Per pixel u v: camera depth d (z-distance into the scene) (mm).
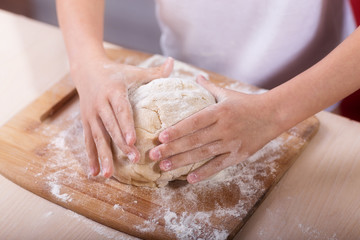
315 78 984
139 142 985
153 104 1018
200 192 1009
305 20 1354
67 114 1212
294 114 989
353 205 989
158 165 990
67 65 1379
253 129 985
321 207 985
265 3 1351
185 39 1542
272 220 962
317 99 983
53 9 2602
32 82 1326
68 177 1036
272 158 1086
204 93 1075
